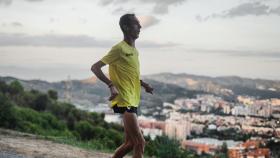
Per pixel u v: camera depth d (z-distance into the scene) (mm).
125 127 4309
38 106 50969
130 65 4320
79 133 39812
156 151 10016
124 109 4273
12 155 6199
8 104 14727
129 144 4406
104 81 4223
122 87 4285
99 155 7797
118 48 4277
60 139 9484
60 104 55031
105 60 4270
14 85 51125
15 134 9258
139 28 4422
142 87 4594
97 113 59625
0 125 14359
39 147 7633
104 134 39438
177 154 10102
